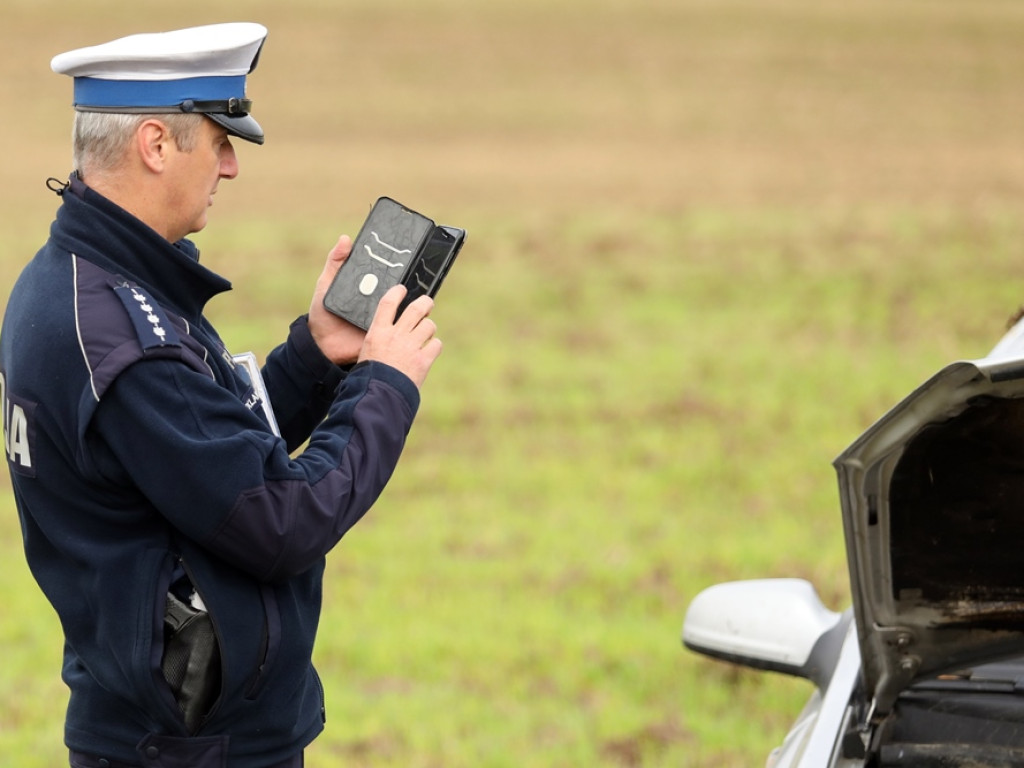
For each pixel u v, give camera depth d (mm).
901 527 4746
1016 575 4840
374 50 78000
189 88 4727
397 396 4828
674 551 15008
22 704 11570
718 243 35312
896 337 25031
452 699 11703
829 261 32375
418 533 15945
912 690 5285
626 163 49562
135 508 4648
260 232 38094
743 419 20266
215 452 4453
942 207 39438
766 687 11773
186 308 4867
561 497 17156
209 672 4645
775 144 52438
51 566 4848
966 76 67500
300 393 5441
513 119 59312
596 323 27109
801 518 15992
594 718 11211
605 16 90875
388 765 10375
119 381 4484
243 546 4512
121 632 4609
